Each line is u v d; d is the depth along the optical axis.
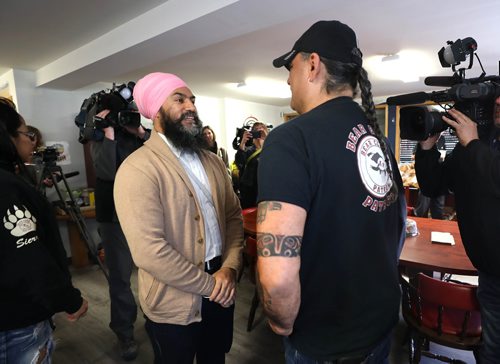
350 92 0.70
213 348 1.22
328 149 0.61
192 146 1.13
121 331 1.80
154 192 0.97
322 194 0.61
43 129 3.32
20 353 0.87
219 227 1.17
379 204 0.67
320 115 0.64
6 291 0.81
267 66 3.50
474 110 1.04
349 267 0.64
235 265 1.14
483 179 1.00
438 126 1.06
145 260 0.94
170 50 2.23
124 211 0.96
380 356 0.73
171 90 1.09
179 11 1.81
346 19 2.27
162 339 1.07
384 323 0.71
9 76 3.21
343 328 0.67
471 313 1.46
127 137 1.81
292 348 0.73
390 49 3.04
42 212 0.96
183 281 0.96
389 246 0.72
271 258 0.58
